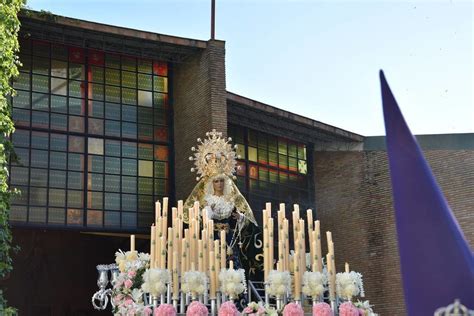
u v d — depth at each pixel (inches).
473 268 169.5
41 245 887.7
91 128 744.3
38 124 715.4
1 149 494.9
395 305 835.4
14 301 860.0
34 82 721.0
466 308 163.2
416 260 171.0
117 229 735.7
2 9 517.7
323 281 367.9
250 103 818.2
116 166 749.9
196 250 379.9
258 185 861.8
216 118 738.8
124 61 777.6
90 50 757.9
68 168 722.2
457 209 781.9
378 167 880.9
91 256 908.6
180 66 799.1
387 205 863.1
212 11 770.8
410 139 173.5
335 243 903.1
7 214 493.7
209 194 438.0
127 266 373.4
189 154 761.6
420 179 171.9
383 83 174.4
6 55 513.7
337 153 915.4
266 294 367.6
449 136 792.9
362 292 378.0
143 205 755.4
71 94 739.4
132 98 775.1
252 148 866.8
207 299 364.8
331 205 912.3
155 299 350.9
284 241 378.9
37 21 692.7
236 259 430.3
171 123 792.3
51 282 885.8
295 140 919.7
